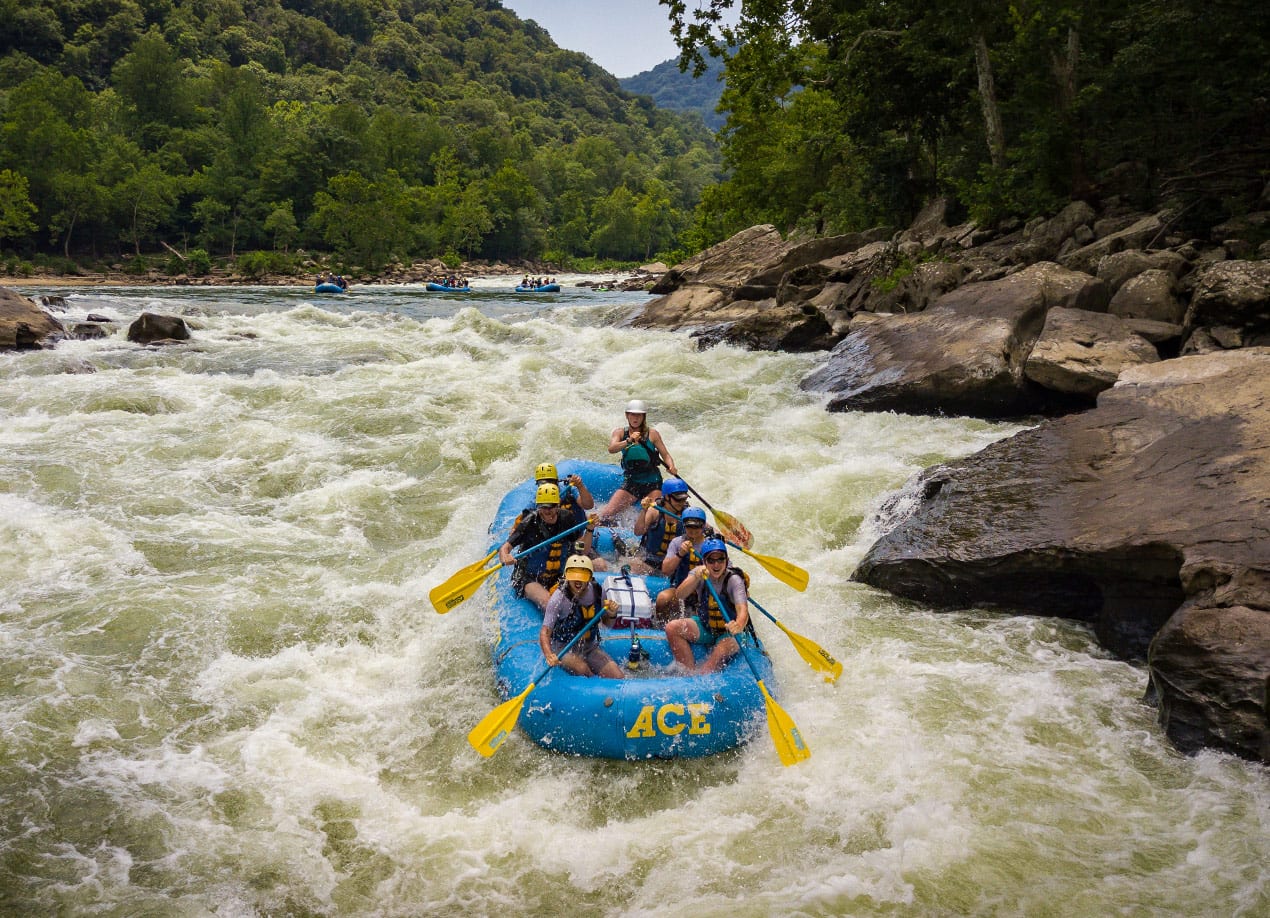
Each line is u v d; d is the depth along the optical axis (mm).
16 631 6648
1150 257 13250
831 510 9070
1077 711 5711
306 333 19922
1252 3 13844
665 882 4320
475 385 14242
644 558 7129
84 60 121500
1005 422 11305
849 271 21672
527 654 5840
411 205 99250
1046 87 19344
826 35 26156
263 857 4449
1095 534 6578
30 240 76375
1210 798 4812
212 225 89250
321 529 8992
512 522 7430
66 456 10438
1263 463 6543
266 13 167625
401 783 5121
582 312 28031
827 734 5492
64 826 4625
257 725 5633
